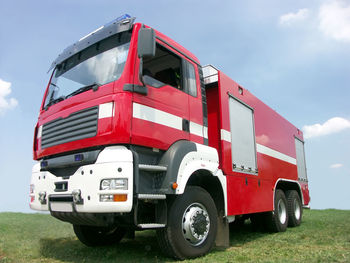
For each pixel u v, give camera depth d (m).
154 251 4.61
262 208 6.23
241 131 5.89
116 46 4.01
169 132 3.99
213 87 5.46
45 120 4.50
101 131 3.47
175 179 3.72
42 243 5.19
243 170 5.67
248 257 4.09
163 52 4.32
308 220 9.49
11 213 10.83
